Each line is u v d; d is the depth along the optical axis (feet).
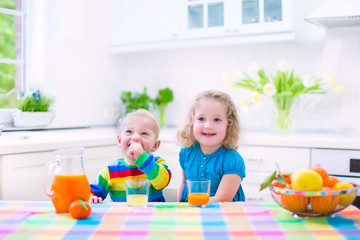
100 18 10.78
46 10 9.41
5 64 9.53
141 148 4.78
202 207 4.07
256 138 8.16
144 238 3.07
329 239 3.04
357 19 7.87
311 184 3.49
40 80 9.39
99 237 3.10
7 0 9.45
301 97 9.77
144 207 4.08
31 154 6.64
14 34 9.52
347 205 3.62
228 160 5.35
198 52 10.79
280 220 3.57
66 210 3.79
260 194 8.16
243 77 10.29
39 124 8.84
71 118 10.02
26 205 4.18
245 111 9.19
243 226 3.38
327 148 7.69
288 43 9.84
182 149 5.80
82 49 10.27
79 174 3.88
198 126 5.30
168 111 11.19
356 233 3.18
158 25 10.04
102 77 10.89
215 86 10.64
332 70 9.51
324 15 7.85
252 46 10.21
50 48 9.50
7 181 6.34
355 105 9.34
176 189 5.33
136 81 11.59
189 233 3.19
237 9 9.18
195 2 9.55
